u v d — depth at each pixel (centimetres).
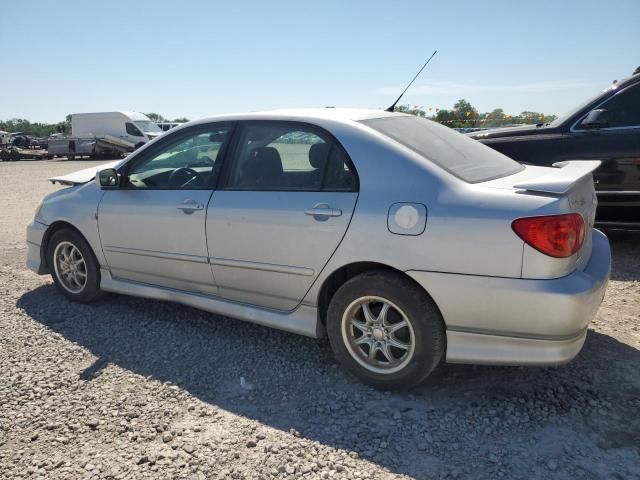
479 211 277
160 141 410
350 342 324
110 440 273
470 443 267
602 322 405
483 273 276
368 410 297
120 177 423
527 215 267
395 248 295
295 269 333
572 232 271
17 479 246
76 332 405
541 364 277
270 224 338
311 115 348
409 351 303
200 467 252
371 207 304
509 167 353
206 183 378
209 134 385
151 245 402
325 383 327
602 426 278
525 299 268
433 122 396
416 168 302
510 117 1423
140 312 444
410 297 294
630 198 540
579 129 557
